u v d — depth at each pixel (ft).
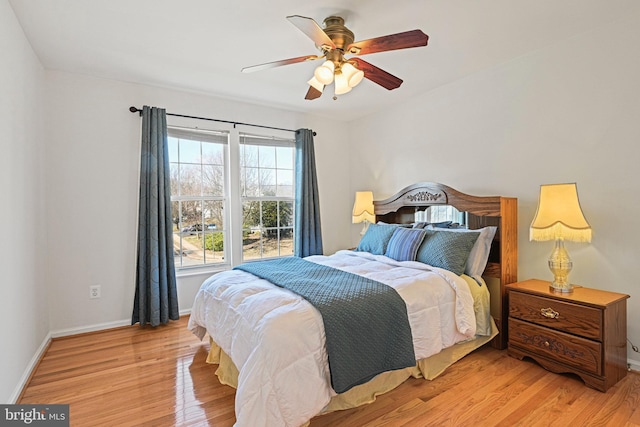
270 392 4.99
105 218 10.50
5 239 6.30
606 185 7.80
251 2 6.63
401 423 5.83
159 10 6.89
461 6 6.84
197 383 7.23
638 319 7.39
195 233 12.29
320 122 15.11
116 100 10.66
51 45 8.31
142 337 9.84
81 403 6.49
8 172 6.52
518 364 7.93
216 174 12.68
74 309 10.07
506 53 9.07
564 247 7.81
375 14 7.07
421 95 12.25
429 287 7.52
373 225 11.69
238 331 6.04
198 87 11.36
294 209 14.23
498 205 8.91
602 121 7.83
